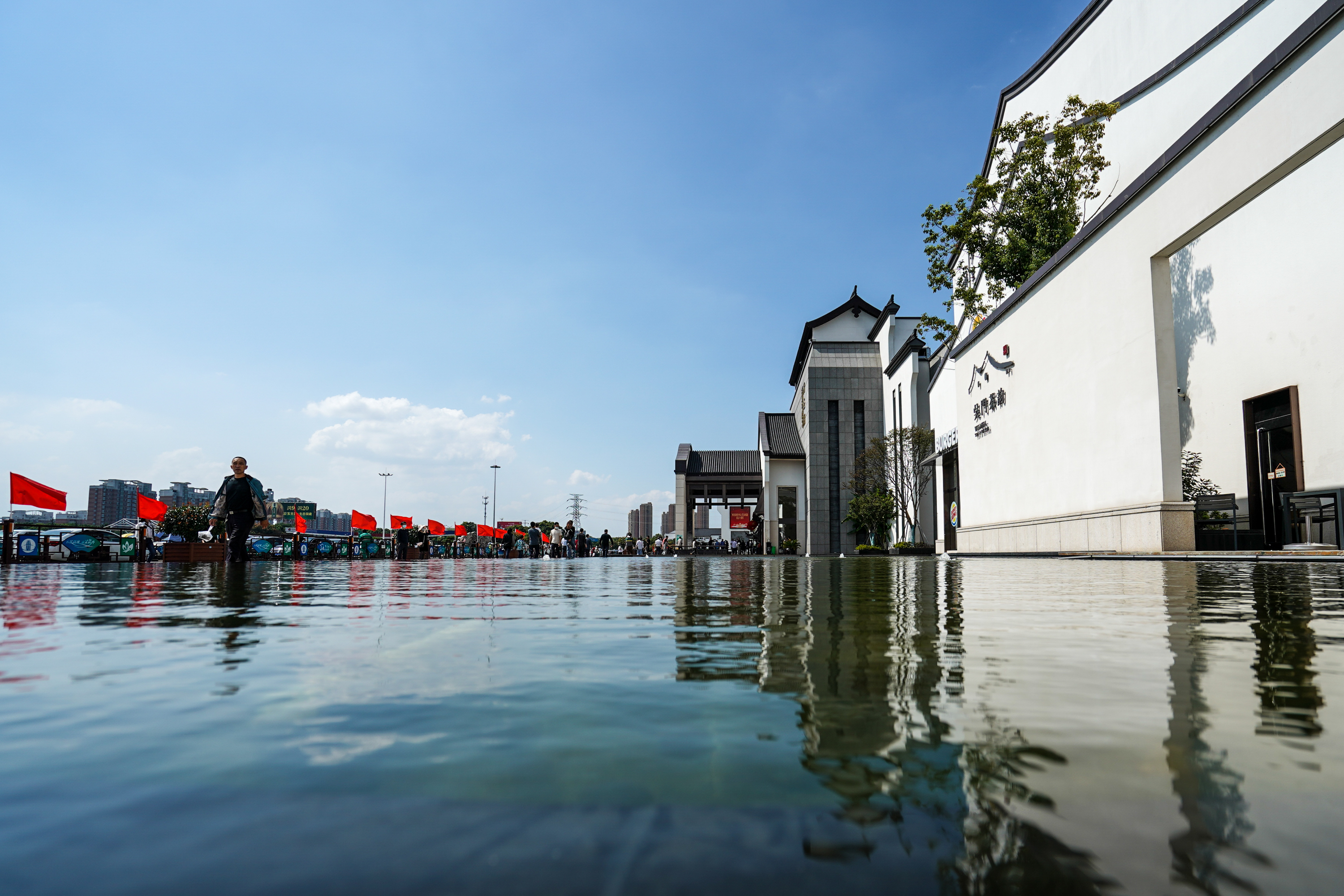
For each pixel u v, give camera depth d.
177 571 8.59
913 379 40.34
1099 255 13.27
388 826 0.63
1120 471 12.68
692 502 65.62
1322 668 1.47
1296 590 4.00
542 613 2.88
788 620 2.52
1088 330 13.77
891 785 0.75
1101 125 24.05
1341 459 13.79
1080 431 14.18
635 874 0.50
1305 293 14.59
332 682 1.39
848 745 0.92
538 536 40.66
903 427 41.62
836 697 1.23
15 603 3.38
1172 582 4.77
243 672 1.51
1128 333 12.36
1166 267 11.69
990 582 5.14
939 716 1.08
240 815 0.67
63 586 5.14
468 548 40.09
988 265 25.98
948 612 2.81
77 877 0.50
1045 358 15.80
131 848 0.58
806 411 49.09
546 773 0.81
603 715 1.10
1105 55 25.11
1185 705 1.15
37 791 0.74
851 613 2.77
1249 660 1.60
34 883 0.49
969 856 0.54
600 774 0.80
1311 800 0.70
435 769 0.81
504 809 0.68
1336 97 7.93
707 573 8.05
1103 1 24.88
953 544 35.91
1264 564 7.96
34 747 0.92
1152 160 22.48
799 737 0.96
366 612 2.88
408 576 7.30
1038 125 25.47
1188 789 0.73
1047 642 1.88
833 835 0.60
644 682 1.38
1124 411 12.52
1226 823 0.63
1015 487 17.70
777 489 52.81
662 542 65.38
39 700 1.22
